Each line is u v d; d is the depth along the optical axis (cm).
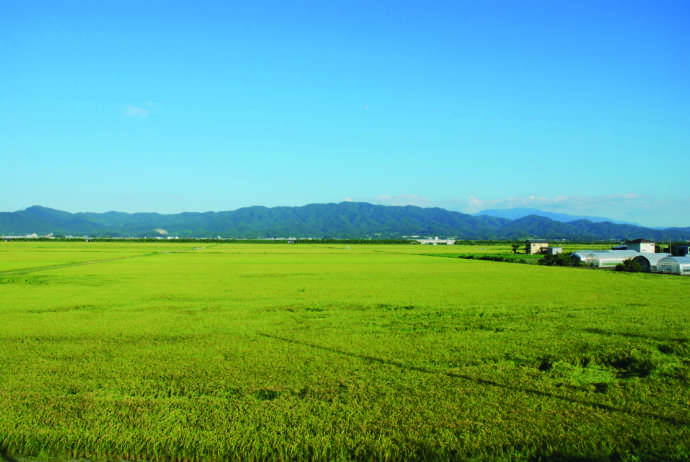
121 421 1087
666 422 1092
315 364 1532
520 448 980
